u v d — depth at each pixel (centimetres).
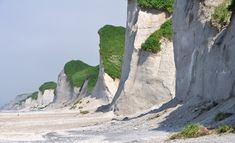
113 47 9150
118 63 8962
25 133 3838
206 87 3441
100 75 9119
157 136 2570
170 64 5272
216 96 3238
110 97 8650
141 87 5394
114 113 5772
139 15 5794
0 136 3481
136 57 5591
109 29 9519
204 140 2053
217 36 3422
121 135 2927
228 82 3064
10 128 4791
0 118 7519
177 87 4222
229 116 2578
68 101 14238
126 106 5462
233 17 3184
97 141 2708
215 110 2931
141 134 2823
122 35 9450
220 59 3253
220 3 3681
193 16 3962
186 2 4147
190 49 3984
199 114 3120
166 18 5688
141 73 5431
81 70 14862
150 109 5003
